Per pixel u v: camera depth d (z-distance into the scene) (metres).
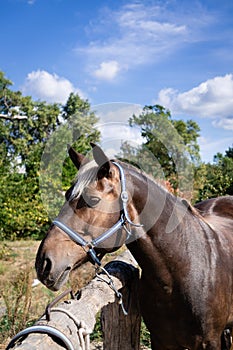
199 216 2.79
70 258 2.17
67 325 1.85
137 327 2.93
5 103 30.78
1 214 10.80
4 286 5.91
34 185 11.28
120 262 2.92
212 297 2.51
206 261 2.54
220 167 10.83
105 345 2.88
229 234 2.94
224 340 3.13
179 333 2.56
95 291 2.38
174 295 2.47
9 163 12.47
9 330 4.33
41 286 6.15
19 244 10.77
